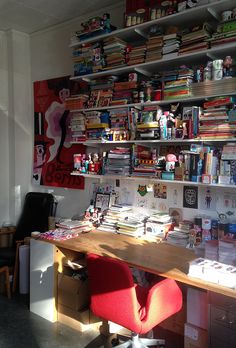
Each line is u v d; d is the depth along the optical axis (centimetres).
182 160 268
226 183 244
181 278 211
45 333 276
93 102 323
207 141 259
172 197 305
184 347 239
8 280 343
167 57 270
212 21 270
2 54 418
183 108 270
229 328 205
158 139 279
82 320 278
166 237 287
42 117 413
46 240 294
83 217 350
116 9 337
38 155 421
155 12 274
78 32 320
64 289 287
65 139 388
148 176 285
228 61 245
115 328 276
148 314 208
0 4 339
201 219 274
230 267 209
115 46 299
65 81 387
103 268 210
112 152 311
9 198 434
